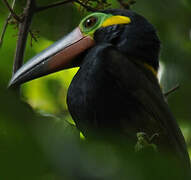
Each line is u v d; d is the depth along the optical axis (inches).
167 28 524.7
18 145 135.0
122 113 309.1
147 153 149.7
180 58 526.6
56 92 499.5
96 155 144.4
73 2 370.9
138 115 308.5
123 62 317.4
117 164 142.8
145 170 140.1
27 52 449.7
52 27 416.5
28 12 308.0
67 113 487.8
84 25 354.0
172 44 526.6
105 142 170.9
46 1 402.6
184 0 523.2
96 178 139.0
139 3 501.0
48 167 134.9
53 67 342.3
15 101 142.3
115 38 343.3
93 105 310.7
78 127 325.4
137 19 346.9
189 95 518.6
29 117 141.9
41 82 497.4
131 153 147.2
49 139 140.8
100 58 316.2
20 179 131.0
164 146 305.6
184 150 311.0
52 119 147.5
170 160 144.3
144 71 330.0
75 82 322.3
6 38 424.2
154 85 328.2
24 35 304.5
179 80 520.4
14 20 320.8
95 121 313.1
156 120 309.3
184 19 526.3
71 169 137.4
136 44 337.7
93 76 312.0
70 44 348.2
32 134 139.1
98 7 358.0
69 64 346.6
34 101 496.4
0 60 419.2
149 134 307.1
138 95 310.0
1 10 415.2
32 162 133.5
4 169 131.0
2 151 132.9
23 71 320.8
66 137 144.9
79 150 142.9
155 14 513.3
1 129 138.1
